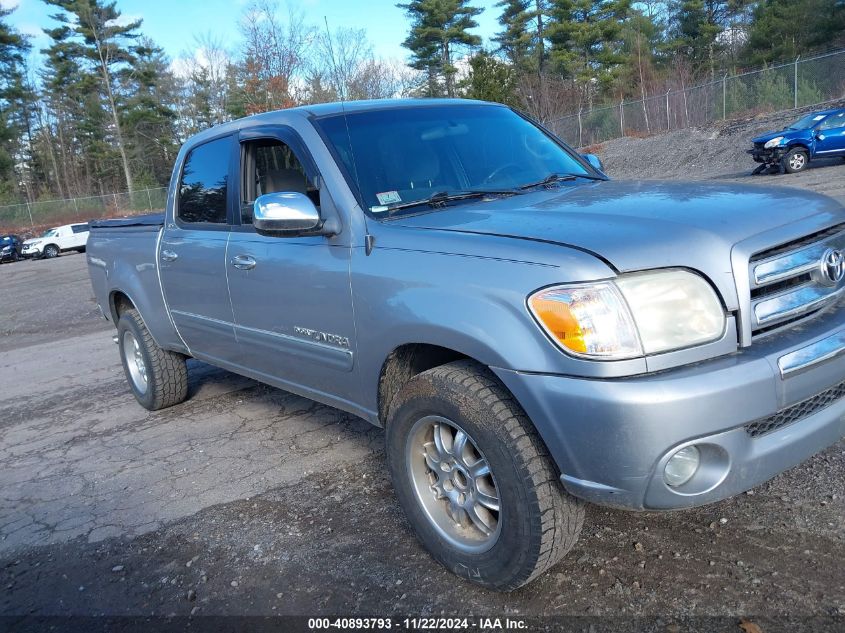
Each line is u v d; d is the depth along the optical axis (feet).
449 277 8.99
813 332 8.46
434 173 11.81
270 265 12.23
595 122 122.21
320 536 11.40
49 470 15.79
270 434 16.24
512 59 186.60
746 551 9.55
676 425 7.54
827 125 64.34
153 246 16.40
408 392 9.58
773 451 8.11
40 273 78.59
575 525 8.68
